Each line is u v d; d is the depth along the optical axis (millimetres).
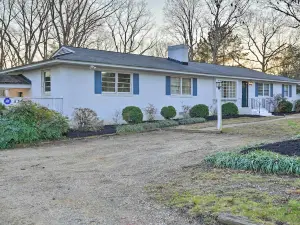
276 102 21812
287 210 3217
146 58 17688
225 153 5926
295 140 7207
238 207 3389
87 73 12977
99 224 3277
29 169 6035
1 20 27328
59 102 12422
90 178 5223
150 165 6055
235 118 16734
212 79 18438
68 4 27156
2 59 27781
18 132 8930
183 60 18828
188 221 3238
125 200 4012
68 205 3895
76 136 10445
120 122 13953
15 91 15469
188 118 15156
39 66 13547
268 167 4859
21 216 3566
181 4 36188
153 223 3238
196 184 4469
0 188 4734
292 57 35000
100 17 28984
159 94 15617
